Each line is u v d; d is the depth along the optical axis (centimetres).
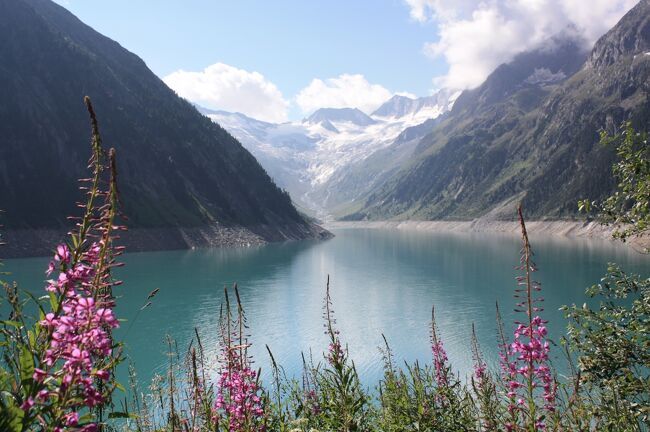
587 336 1270
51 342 449
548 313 6994
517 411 738
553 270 12162
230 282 10838
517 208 712
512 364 762
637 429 954
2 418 405
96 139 502
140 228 19625
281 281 11219
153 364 4512
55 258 486
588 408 984
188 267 13650
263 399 813
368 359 5238
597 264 13100
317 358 5184
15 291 513
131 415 476
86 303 451
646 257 14538
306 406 1040
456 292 9675
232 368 809
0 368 457
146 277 11525
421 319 7300
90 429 436
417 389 1030
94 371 444
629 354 1198
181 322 6831
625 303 6006
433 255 17575
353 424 930
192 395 944
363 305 8406
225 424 780
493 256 16825
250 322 7112
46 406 428
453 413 975
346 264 14812
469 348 5550
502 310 7788
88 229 493
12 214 16988
